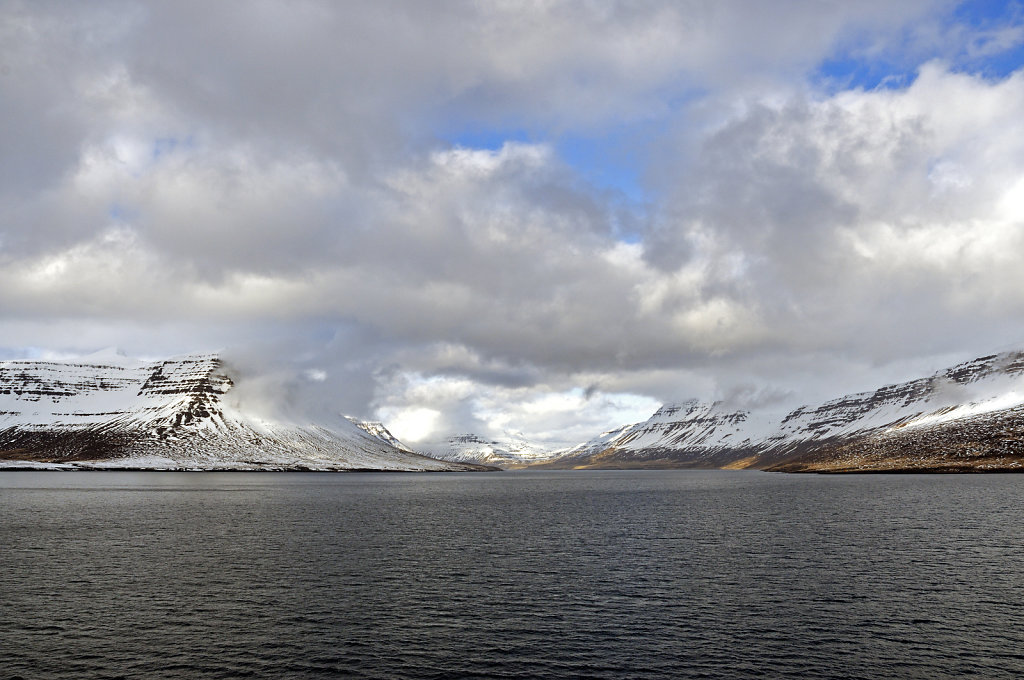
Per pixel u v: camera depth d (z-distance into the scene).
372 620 53.97
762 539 96.00
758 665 44.53
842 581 67.06
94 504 158.00
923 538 94.38
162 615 55.22
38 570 72.94
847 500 163.75
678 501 176.25
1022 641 48.72
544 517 131.25
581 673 43.31
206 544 91.62
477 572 72.19
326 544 92.19
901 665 44.38
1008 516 119.81
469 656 46.12
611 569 73.81
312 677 42.66
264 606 57.94
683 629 51.69
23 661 45.09
